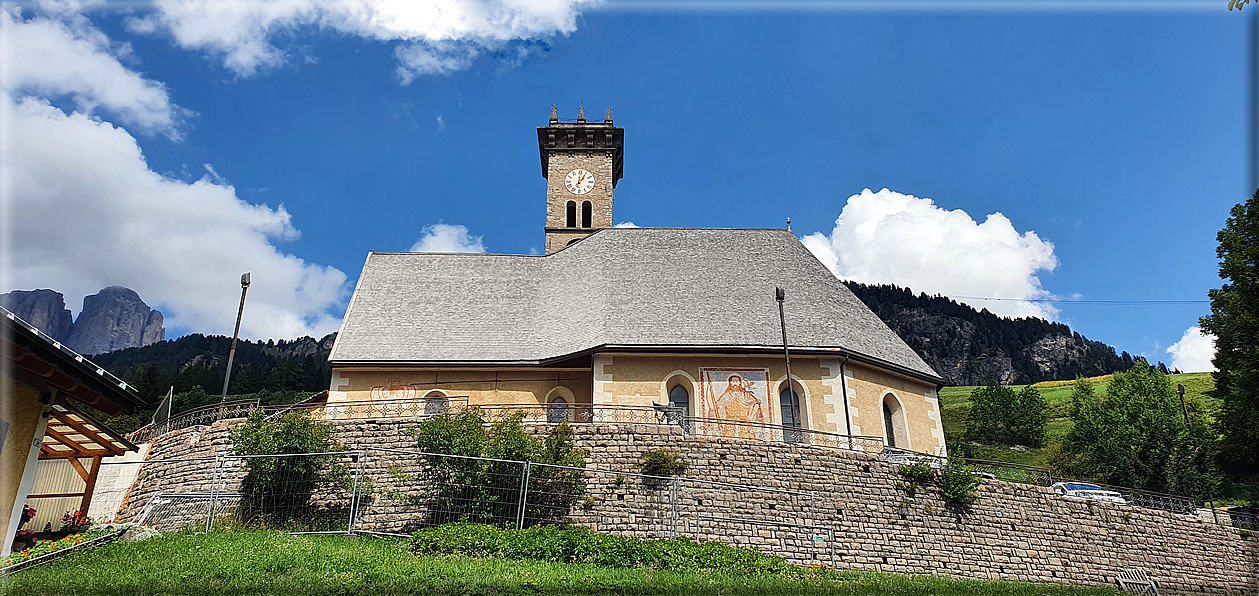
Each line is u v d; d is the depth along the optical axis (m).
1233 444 46.91
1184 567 26.58
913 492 25.59
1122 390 62.53
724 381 31.98
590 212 49.53
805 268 39.28
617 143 51.28
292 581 14.40
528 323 36.88
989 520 25.69
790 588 17.33
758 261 39.50
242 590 13.64
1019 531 25.72
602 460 25.33
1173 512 28.30
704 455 25.42
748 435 31.06
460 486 22.17
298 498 22.83
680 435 25.83
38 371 15.45
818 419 31.30
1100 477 46.34
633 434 25.77
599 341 33.19
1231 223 32.56
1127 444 44.47
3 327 13.89
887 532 24.73
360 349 33.91
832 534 24.39
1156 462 43.06
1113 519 26.86
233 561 15.79
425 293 38.31
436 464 22.69
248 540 18.47
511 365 33.56
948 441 68.38
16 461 15.59
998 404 69.62
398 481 24.42
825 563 23.80
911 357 36.03
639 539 21.03
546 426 26.28
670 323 34.44
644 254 40.25
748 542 23.92
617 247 40.94
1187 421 48.06
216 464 23.56
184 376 100.19
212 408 31.84
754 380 32.03
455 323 36.41
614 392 31.69
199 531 20.52
